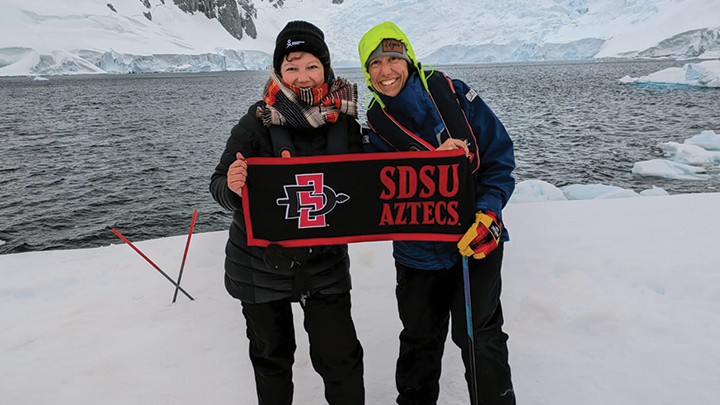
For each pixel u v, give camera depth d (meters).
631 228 4.27
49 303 3.64
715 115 25.45
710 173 13.22
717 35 123.19
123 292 3.73
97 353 2.78
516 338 2.58
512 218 4.96
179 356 2.69
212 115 34.78
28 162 19.17
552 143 19.80
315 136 1.73
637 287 3.07
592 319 2.64
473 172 1.73
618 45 147.12
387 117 1.77
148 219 12.70
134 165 18.48
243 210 1.68
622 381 2.15
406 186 1.68
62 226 12.27
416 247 1.80
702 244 3.69
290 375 1.88
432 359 1.92
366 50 1.69
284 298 1.77
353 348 1.83
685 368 2.21
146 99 48.53
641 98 34.81
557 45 154.00
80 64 123.19
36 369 2.63
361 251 4.03
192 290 3.71
